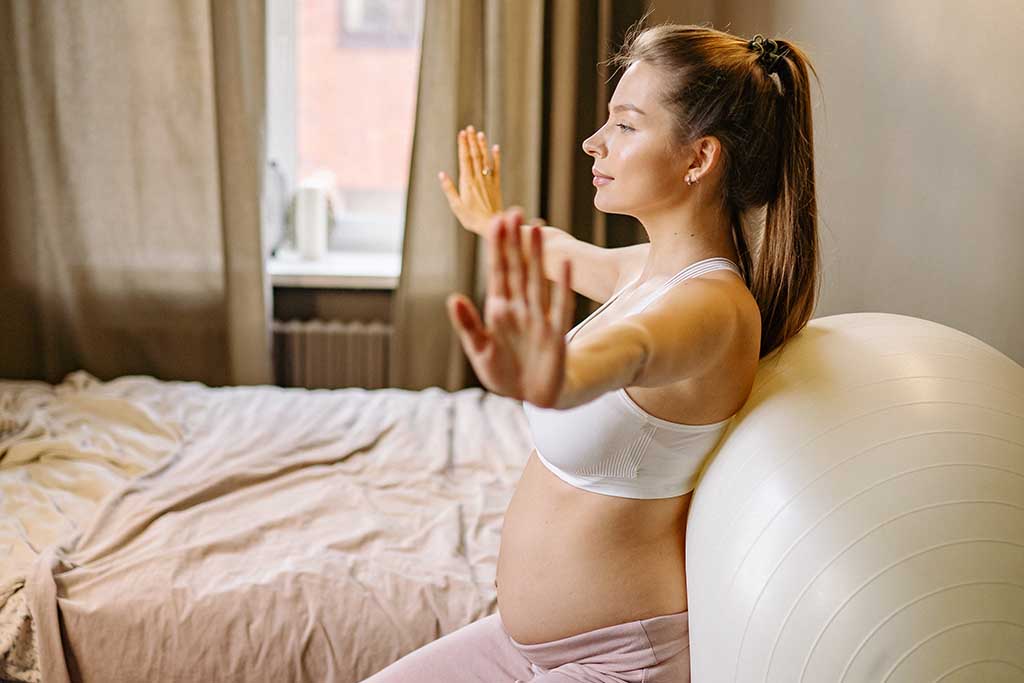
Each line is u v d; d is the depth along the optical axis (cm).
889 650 100
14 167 286
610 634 126
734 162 120
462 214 160
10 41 278
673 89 118
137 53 285
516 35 283
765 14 254
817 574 104
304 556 183
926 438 107
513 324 82
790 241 124
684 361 103
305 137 339
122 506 200
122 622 167
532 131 289
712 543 115
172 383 274
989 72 165
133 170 291
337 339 311
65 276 294
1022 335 159
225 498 206
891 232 194
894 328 125
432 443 238
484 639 142
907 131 188
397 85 337
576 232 305
